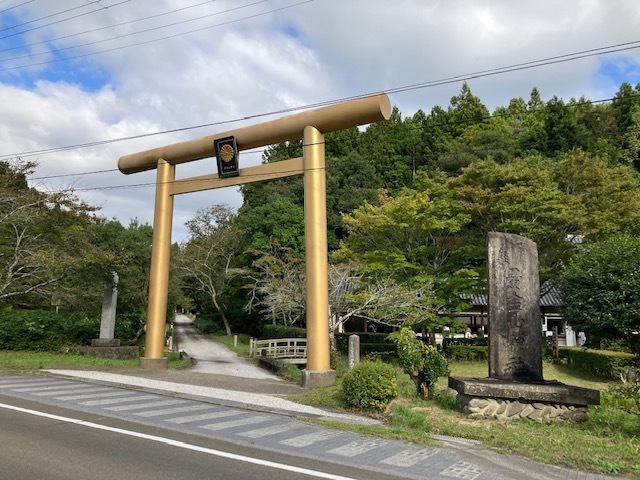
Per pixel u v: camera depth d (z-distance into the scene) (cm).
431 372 963
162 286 1644
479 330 3034
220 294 3903
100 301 2041
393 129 4975
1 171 2086
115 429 676
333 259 2277
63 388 1055
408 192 2275
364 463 552
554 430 729
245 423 753
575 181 2191
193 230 3884
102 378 1246
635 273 1127
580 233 1969
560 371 2020
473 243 2147
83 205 1969
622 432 738
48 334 1873
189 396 994
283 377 1576
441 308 2088
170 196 1684
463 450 622
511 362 910
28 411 786
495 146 3778
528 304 930
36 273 1931
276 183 3766
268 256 2952
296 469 518
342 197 3356
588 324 1205
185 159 1662
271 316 3219
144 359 1576
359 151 4422
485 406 823
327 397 991
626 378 1288
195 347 3041
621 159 3638
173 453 564
